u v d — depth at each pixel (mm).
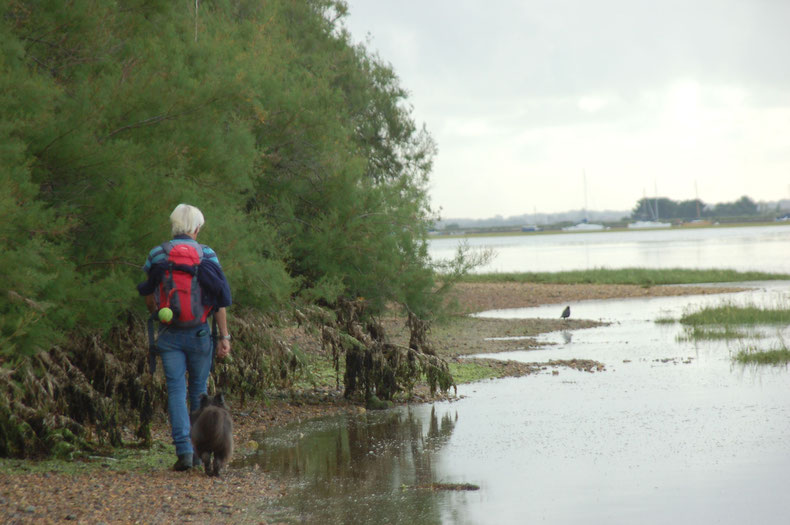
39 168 22375
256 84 29094
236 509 19234
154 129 25312
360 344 37375
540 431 30312
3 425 23641
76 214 23094
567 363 52688
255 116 32625
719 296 120688
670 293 130875
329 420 33969
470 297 128750
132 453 26047
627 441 28000
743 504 19609
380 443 28656
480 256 41500
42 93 21516
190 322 21719
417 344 39719
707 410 33844
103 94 23953
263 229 31953
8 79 20844
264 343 33125
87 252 23859
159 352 22078
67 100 23344
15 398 24172
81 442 25344
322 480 22734
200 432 22094
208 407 22297
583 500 20344
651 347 61906
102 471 22734
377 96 75812
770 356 51375
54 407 24984
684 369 48375
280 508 19500
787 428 29391
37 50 24203
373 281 37750
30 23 23734
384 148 76938
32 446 24312
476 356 58531
